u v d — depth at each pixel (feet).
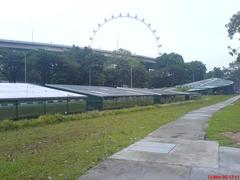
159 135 54.65
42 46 405.80
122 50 504.84
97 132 59.26
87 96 131.34
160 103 207.62
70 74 316.40
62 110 109.19
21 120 78.69
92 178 28.35
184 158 36.27
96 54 357.20
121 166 32.42
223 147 43.27
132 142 46.44
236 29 201.16
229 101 263.29
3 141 48.62
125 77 405.59
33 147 42.83
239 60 205.26
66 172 29.78
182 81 531.91
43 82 315.17
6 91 98.68
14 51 346.54
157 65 557.33
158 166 32.65
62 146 43.16
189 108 153.58
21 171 29.91
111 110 128.26
